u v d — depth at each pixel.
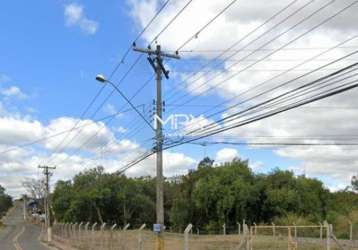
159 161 26.73
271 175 73.94
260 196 71.94
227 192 71.69
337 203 78.19
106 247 35.31
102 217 91.62
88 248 39.62
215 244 40.16
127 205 92.38
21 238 75.44
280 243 36.31
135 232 59.38
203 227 75.31
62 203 95.75
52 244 54.44
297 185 72.44
